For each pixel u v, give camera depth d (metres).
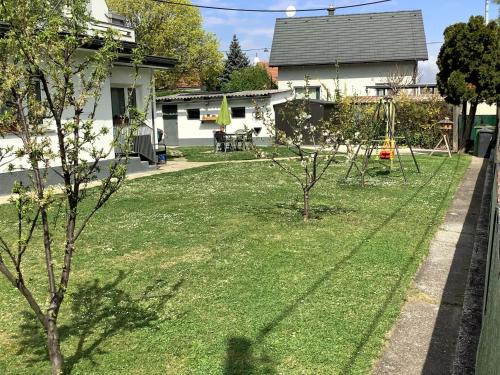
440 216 8.37
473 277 5.42
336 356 3.73
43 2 3.21
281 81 33.25
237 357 3.74
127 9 33.06
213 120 26.17
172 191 11.16
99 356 3.81
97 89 3.37
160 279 5.42
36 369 3.68
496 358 2.23
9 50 3.05
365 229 7.45
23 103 3.26
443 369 3.54
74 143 3.22
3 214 8.91
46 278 5.52
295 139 8.23
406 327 4.21
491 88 17.78
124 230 7.54
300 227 7.57
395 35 31.80
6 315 4.59
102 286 5.24
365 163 11.85
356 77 31.47
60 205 3.35
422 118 20.70
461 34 17.75
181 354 3.81
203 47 37.66
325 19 34.34
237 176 13.65
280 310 4.54
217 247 6.55
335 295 4.88
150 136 15.37
